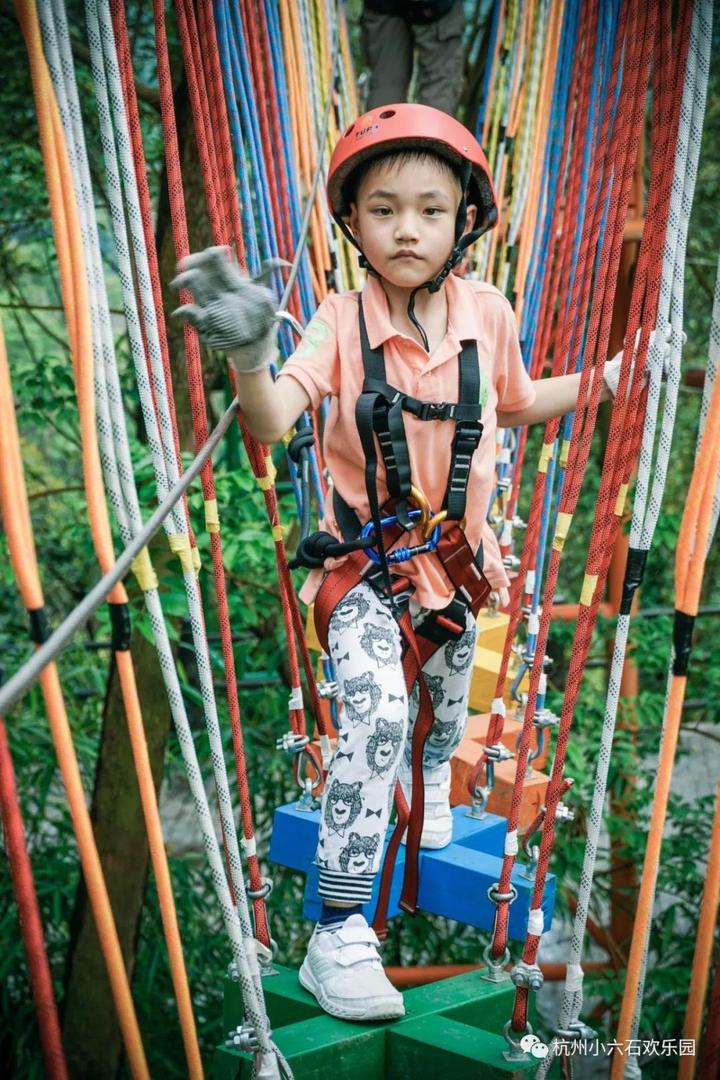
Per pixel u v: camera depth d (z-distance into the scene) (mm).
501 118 3221
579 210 2389
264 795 4926
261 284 1481
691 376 5445
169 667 1446
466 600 1941
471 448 1827
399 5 3713
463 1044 1682
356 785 1753
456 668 2074
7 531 1181
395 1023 1756
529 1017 1869
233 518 4023
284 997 1830
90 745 4824
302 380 1802
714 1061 1365
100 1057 4535
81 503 4527
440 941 5020
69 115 1388
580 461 1713
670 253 1557
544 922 2086
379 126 1747
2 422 1173
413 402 1810
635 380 1599
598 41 2359
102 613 4383
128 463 1403
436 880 2152
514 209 3082
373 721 1746
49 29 1367
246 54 2381
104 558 1335
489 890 1885
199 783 1461
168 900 1374
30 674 1025
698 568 1398
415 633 1958
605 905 6469
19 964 4551
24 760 4398
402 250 1757
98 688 4824
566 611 5277
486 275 3131
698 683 5391
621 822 4680
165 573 4086
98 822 4410
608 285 1692
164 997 4805
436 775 2217
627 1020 1441
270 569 4586
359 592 1860
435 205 1764
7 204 5328
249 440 1936
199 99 1895
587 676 6438
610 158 1808
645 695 4934
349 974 1754
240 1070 1645
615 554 5258
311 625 2850
